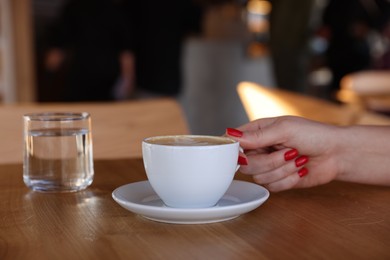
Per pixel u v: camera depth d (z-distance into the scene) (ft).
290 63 13.17
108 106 4.09
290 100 5.04
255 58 15.34
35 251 1.99
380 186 2.89
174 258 1.92
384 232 2.18
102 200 2.59
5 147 3.80
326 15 18.37
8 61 11.12
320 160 2.83
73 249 2.00
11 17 11.07
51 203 2.55
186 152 2.24
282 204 2.54
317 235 2.14
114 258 1.93
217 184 2.30
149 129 4.10
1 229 2.21
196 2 14.71
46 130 2.75
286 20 13.05
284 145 2.75
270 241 2.07
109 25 12.87
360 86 10.71
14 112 3.87
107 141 4.01
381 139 2.83
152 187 2.39
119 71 13.19
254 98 5.21
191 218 2.17
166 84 14.28
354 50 18.16
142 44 14.07
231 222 2.27
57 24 13.32
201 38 15.01
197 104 15.21
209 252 1.97
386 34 18.10
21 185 2.89
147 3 13.92
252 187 2.53
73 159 2.76
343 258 1.93
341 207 2.50
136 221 2.28
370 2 18.06
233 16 15.37
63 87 13.96
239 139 2.65
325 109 4.92
